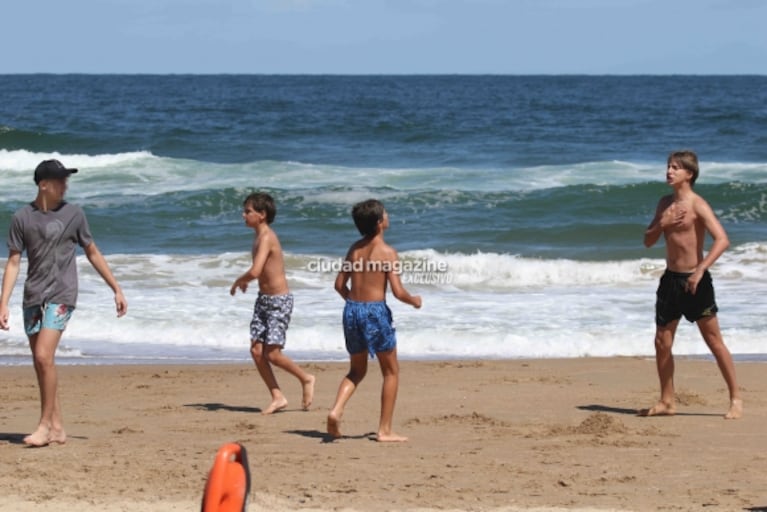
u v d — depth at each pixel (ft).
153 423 54.19
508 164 225.76
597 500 37.35
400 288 46.80
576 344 81.51
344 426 53.11
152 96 600.39
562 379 67.97
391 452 46.16
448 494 38.32
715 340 54.39
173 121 343.05
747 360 75.61
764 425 52.47
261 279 57.16
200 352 80.07
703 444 47.65
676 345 81.25
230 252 127.44
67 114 384.06
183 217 155.22
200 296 98.17
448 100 556.10
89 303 93.61
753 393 62.39
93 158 210.79
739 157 241.96
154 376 69.77
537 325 87.61
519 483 40.01
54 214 45.57
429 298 99.35
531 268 113.19
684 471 41.98
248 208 56.54
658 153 247.50
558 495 38.11
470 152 248.11
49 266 45.75
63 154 225.56
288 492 38.63
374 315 47.19
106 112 403.95
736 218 159.94
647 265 114.52
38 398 62.18
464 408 58.13
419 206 161.68
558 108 460.55
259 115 385.29
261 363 57.47
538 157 238.07
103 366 74.02
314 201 162.71
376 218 46.73
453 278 109.60
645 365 73.46
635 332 84.84
